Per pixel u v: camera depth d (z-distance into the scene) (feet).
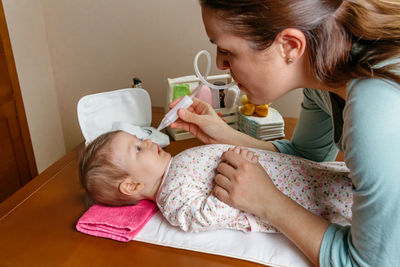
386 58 1.65
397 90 1.58
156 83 4.97
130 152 2.89
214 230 2.60
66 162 3.58
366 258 1.71
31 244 2.47
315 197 2.56
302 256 2.31
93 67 5.17
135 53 4.86
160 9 4.47
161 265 2.28
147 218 2.75
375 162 1.53
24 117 5.09
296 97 4.44
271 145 3.25
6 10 4.60
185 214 2.56
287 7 1.61
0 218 2.74
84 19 4.84
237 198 2.22
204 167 2.77
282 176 2.64
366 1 1.70
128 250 2.42
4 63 4.65
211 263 2.30
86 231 2.58
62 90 5.55
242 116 3.92
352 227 1.77
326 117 2.88
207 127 3.16
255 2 1.62
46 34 5.14
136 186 2.83
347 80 1.78
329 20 1.67
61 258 2.34
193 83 3.95
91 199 2.99
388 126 1.52
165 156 3.06
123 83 5.16
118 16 4.68
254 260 2.30
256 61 1.82
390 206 1.55
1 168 4.83
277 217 2.10
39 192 3.09
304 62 1.85
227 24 1.71
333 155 3.21
